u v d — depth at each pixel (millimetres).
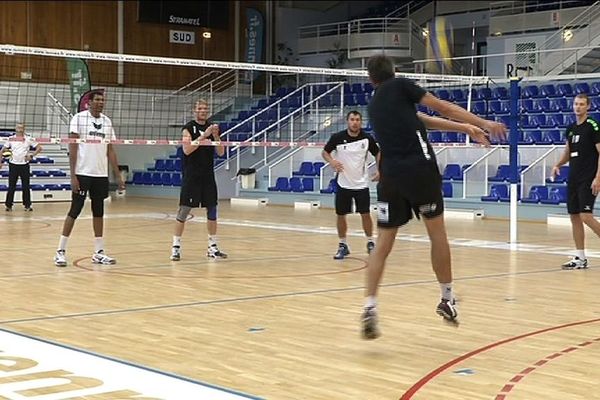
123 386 4133
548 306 6520
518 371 4527
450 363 4703
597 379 4363
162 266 8781
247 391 4082
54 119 23047
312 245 11000
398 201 4969
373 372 4492
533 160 17328
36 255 9633
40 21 24016
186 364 4602
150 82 25734
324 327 5664
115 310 6246
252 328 5613
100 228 8961
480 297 6930
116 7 25344
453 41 24656
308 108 22844
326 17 29281
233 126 23531
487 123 4832
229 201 20984
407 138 4922
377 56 5160
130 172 23875
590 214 8656
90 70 24734
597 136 8484
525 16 23391
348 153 9359
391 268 8703
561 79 19703
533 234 12836
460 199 17078
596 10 21703
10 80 23156
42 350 4883
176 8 26328
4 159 17484
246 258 9531
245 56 27828
